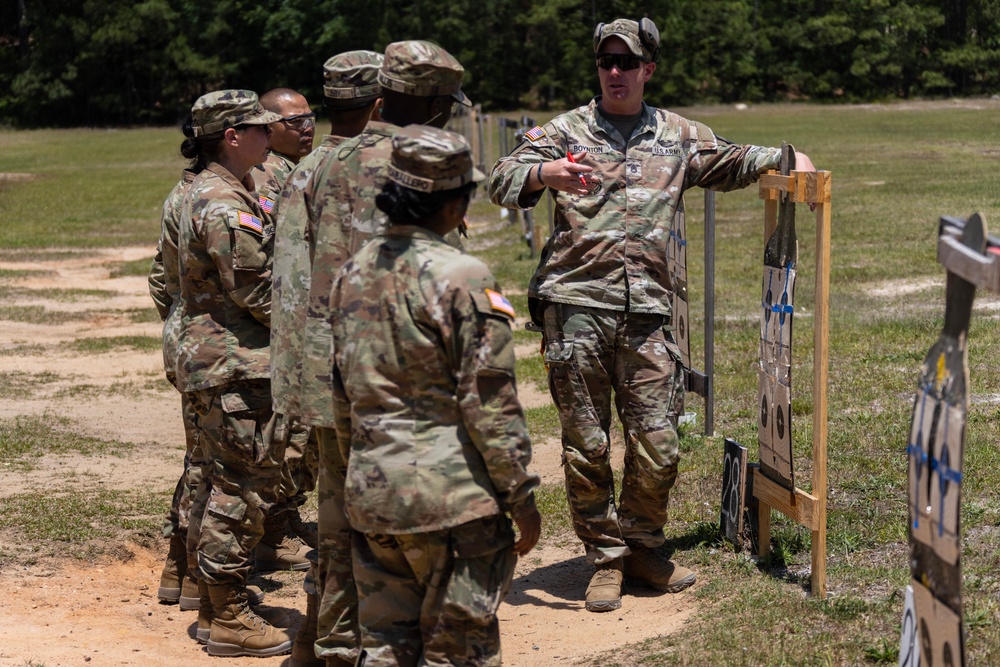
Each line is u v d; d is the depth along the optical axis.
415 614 3.48
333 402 3.54
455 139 3.35
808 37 72.69
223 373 4.76
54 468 7.70
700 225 18.53
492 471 3.30
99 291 15.63
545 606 5.22
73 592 5.64
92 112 69.12
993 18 72.56
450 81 3.88
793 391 8.16
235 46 69.69
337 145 4.17
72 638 5.00
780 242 4.74
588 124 4.97
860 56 71.56
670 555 5.47
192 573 5.08
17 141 55.44
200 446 4.94
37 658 4.70
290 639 4.97
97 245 20.45
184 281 4.82
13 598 5.45
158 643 5.03
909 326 10.04
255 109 4.84
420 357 3.29
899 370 8.54
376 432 3.34
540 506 6.70
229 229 4.66
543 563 5.88
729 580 5.02
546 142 4.95
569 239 4.91
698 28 71.44
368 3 67.62
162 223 5.22
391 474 3.30
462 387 3.27
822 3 73.06
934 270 12.96
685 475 6.62
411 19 67.75
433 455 3.30
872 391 8.00
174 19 68.44
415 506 3.28
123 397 10.07
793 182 4.50
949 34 73.19
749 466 5.28
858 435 6.85
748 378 8.92
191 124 4.88
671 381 4.96
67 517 6.48
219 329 4.80
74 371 11.09
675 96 70.19
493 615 3.39
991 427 6.78
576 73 70.38
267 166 5.87
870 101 71.25
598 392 5.00
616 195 4.90
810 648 4.16
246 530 4.89
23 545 6.07
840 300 11.69
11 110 68.88
